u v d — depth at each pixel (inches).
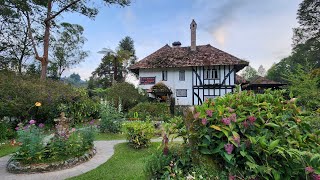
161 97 936.3
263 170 68.5
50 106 455.2
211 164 78.7
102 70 1760.6
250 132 78.2
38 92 448.5
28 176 187.8
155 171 93.6
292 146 75.6
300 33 1391.5
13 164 204.7
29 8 714.2
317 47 1302.9
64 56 1213.7
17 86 428.1
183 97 948.0
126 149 285.3
